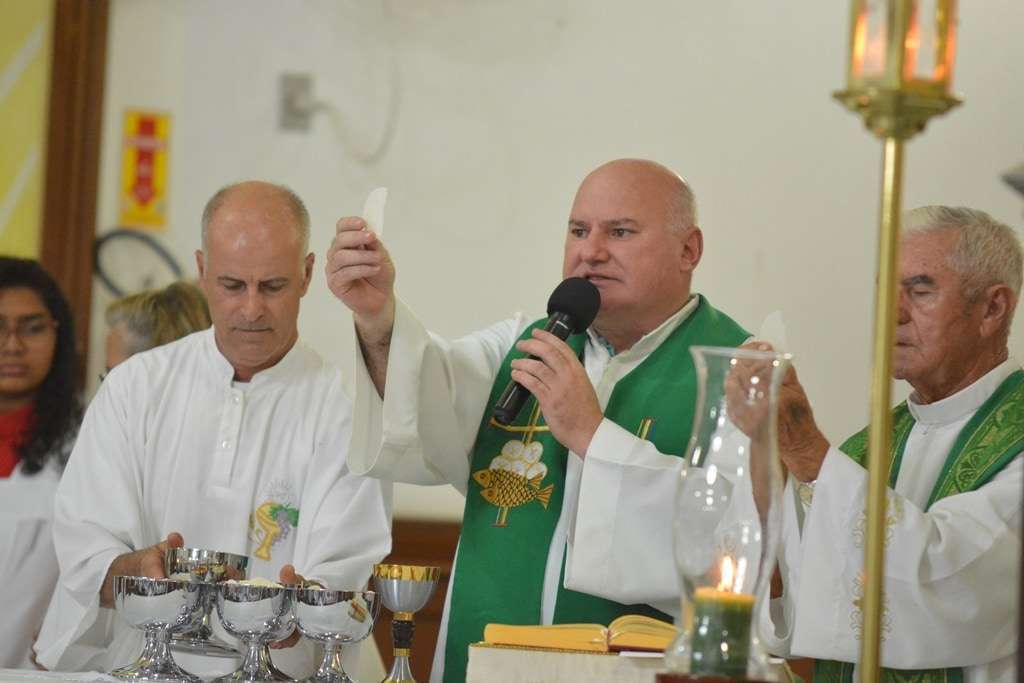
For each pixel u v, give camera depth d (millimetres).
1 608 6422
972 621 4293
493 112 9773
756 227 9641
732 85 9727
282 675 4371
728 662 2830
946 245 4688
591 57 9773
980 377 4754
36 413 6664
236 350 5672
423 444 5078
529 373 4832
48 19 9492
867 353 9539
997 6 9562
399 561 9258
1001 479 4512
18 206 9406
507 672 3771
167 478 5691
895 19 2879
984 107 9523
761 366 2961
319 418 5734
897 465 4820
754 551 2902
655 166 5199
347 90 9750
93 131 9492
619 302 5062
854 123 9680
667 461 4715
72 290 9391
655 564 4633
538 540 5039
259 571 5625
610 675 3732
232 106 9680
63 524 5523
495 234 9750
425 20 9797
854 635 4254
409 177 9750
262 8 9750
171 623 4324
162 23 9664
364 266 4812
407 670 4344
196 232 9578
